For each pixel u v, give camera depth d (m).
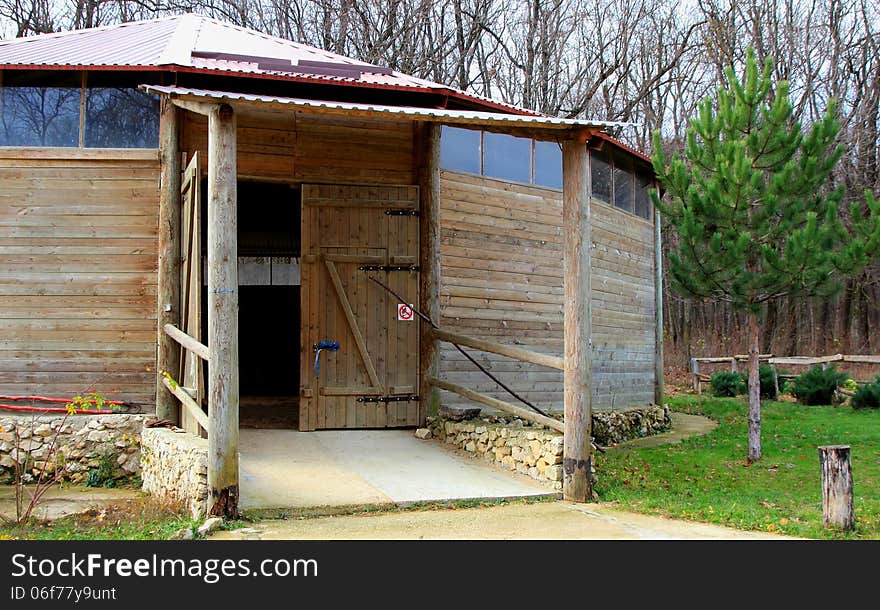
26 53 9.75
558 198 11.88
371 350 9.82
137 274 9.05
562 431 7.91
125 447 8.79
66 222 9.03
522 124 7.36
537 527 6.35
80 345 8.98
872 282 26.39
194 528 5.98
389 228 9.97
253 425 10.04
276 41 12.65
